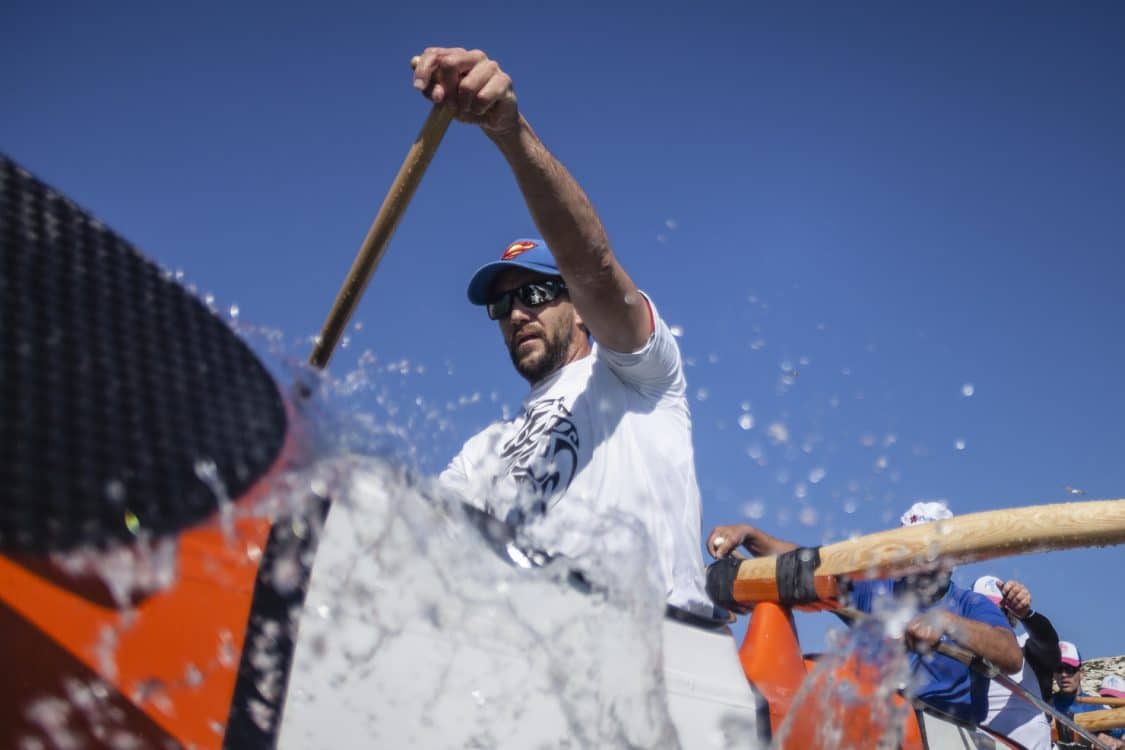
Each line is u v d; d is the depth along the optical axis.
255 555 1.05
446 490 1.32
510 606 1.30
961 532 1.91
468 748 1.17
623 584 1.45
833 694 1.78
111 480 0.91
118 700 0.89
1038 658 3.93
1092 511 1.90
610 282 1.96
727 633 1.66
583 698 1.31
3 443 0.85
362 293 1.86
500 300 2.36
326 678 1.08
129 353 1.02
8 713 0.82
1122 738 4.92
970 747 2.52
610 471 1.98
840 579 1.93
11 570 0.85
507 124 1.79
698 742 1.48
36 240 1.03
